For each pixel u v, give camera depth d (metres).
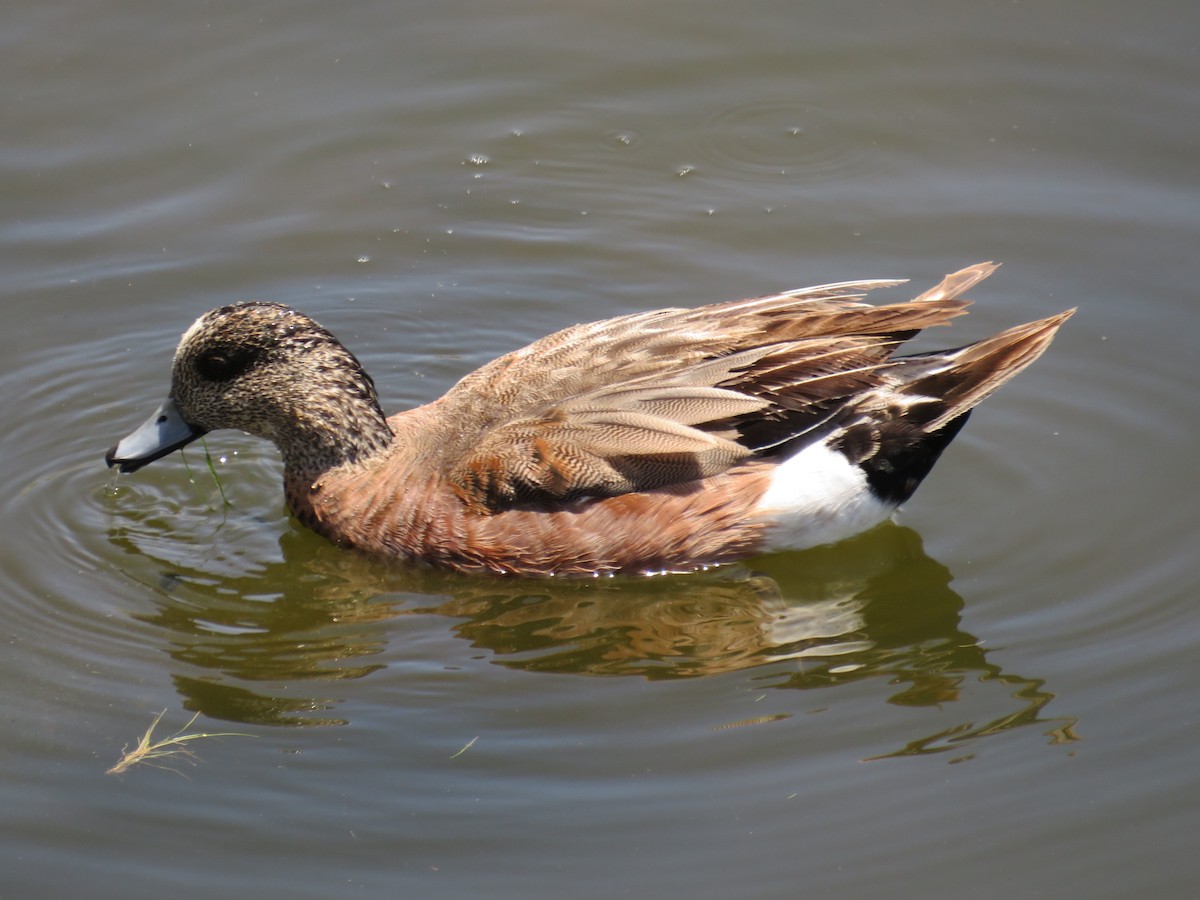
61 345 15.09
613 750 10.54
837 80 18.05
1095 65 17.88
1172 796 10.09
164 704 11.01
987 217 16.34
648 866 9.57
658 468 12.16
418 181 17.06
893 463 12.55
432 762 10.42
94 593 12.27
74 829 9.84
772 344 12.68
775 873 9.52
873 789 10.18
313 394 12.81
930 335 15.22
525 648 11.72
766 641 11.85
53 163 16.92
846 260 15.96
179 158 17.11
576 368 12.80
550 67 18.38
